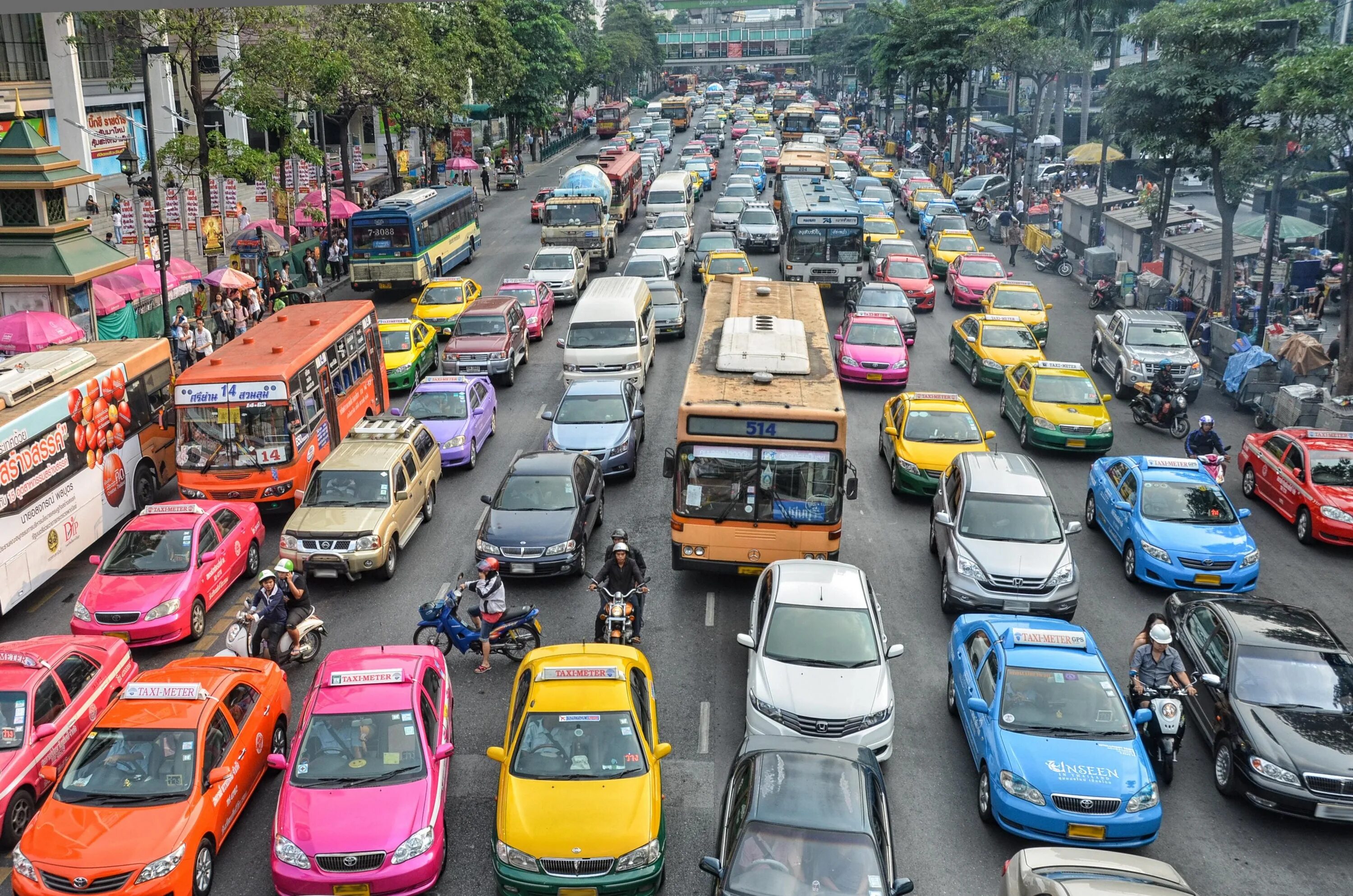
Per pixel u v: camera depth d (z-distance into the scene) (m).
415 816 10.91
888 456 23.61
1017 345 29.91
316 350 22.58
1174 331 29.53
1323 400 25.27
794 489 17.05
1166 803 12.91
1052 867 9.97
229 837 11.99
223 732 11.93
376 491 19.17
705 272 38.81
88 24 35.75
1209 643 14.52
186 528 17.30
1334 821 12.18
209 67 56.62
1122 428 27.44
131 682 12.34
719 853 10.59
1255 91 33.53
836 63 152.00
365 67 45.59
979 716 12.88
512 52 66.94
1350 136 28.52
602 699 11.95
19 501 17.34
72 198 45.72
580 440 22.78
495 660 16.33
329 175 53.81
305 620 15.98
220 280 33.34
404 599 18.02
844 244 39.06
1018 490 18.25
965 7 73.56
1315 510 20.16
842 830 10.13
